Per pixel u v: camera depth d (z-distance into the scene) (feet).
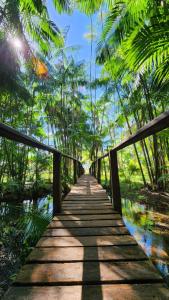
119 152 43.42
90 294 3.61
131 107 24.59
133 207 18.49
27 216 8.73
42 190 29.84
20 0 16.34
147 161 28.66
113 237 6.42
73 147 47.01
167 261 8.22
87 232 6.90
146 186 28.09
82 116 50.11
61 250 5.45
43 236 6.55
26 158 30.12
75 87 44.01
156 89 14.85
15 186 25.32
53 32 20.30
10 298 3.51
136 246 5.69
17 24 16.31
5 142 24.95
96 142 43.62
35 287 3.83
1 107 24.36
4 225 11.06
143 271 4.32
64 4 17.25
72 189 18.26
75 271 4.36
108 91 31.68
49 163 31.42
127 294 3.59
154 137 24.32
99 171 23.02
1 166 26.86
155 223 13.17
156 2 9.96
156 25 7.30
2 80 18.03
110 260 4.85
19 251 9.59
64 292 3.68
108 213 9.36
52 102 36.45
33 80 28.66
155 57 8.27
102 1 15.53
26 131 30.04
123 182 35.35
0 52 16.75
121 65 14.19
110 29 12.91
